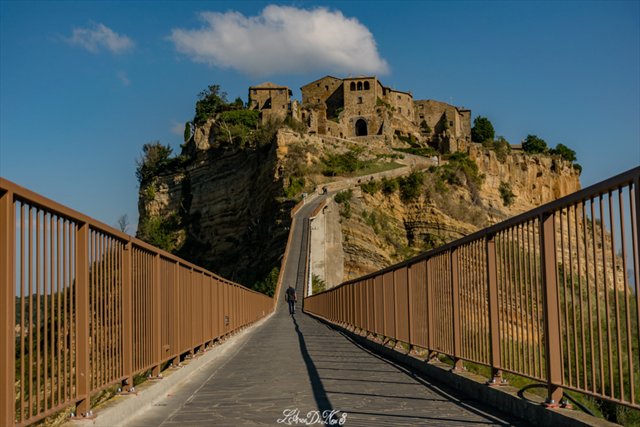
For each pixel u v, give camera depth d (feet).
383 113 538.47
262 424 29.63
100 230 28.32
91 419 25.45
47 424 25.41
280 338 86.79
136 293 34.91
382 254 376.89
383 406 33.53
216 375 48.06
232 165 471.62
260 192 424.05
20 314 21.21
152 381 37.50
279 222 353.51
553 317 28.22
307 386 40.86
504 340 33.47
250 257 399.85
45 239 23.00
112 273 30.58
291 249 293.64
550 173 567.18
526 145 612.70
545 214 28.78
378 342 67.46
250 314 115.44
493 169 516.73
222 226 461.37
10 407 19.81
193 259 468.34
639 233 22.06
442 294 44.96
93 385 27.66
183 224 493.77
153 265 38.93
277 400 35.94
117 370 31.24
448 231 419.33
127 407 30.30
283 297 233.96
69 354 24.91
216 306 67.26
